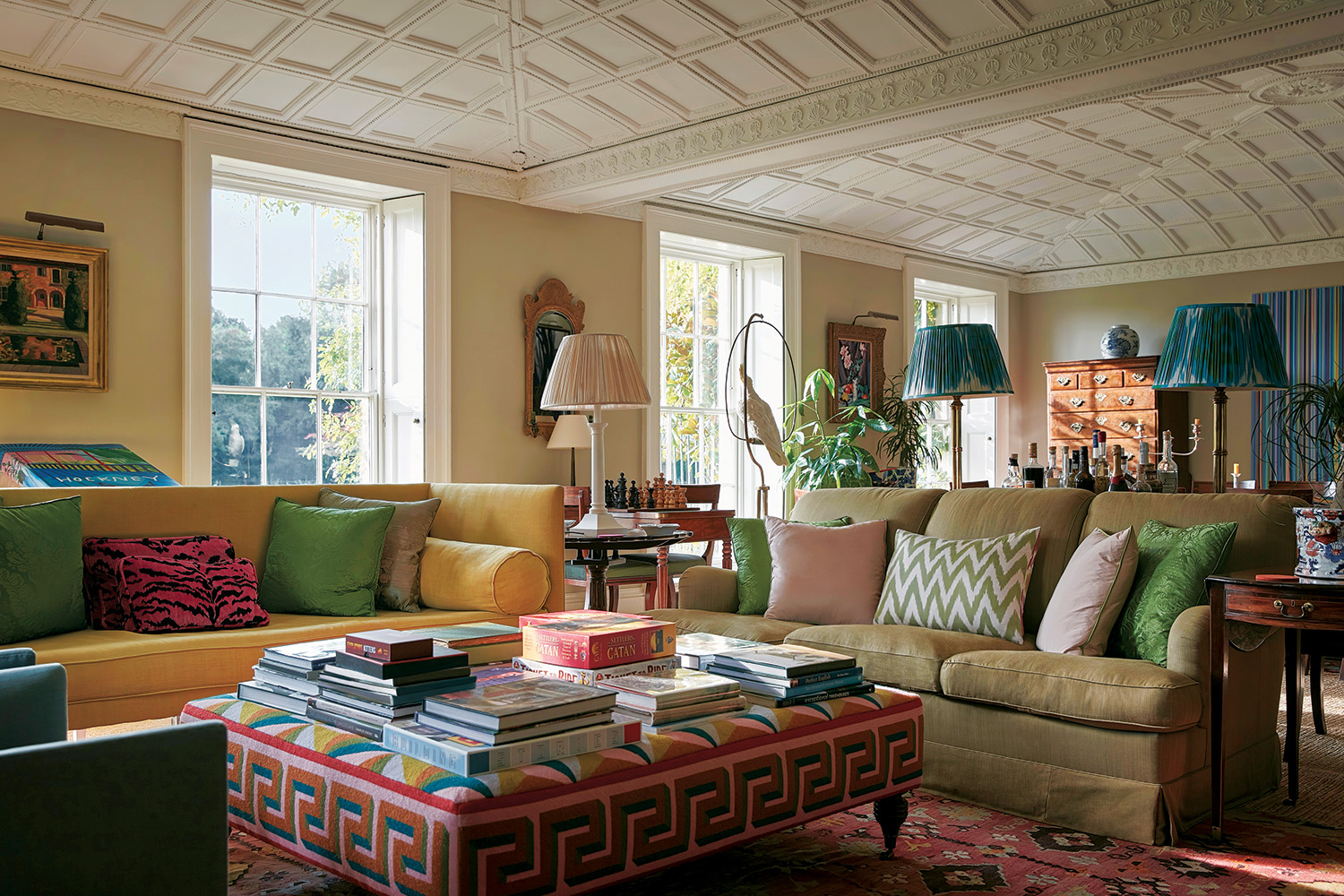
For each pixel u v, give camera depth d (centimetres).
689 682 225
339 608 367
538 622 253
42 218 463
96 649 295
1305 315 851
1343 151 703
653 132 567
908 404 860
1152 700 266
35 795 140
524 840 175
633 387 393
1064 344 990
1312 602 257
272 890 237
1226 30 396
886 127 503
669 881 244
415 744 191
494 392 622
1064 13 431
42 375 461
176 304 506
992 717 303
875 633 337
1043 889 239
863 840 274
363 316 600
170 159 505
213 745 158
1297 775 306
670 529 416
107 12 423
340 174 558
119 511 362
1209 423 897
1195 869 252
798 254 790
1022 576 342
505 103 536
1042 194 784
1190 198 804
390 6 441
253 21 443
